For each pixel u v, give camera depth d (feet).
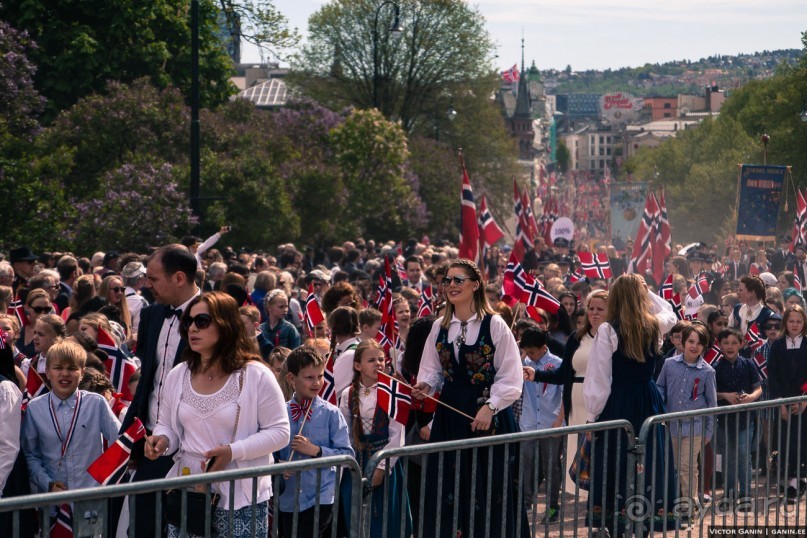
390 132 146.61
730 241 107.04
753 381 37.17
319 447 24.21
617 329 28.12
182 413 19.88
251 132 110.11
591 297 31.58
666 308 29.71
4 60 88.02
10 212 80.33
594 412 28.27
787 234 184.55
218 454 19.21
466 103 209.97
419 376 25.70
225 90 142.41
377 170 146.41
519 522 25.20
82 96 124.88
